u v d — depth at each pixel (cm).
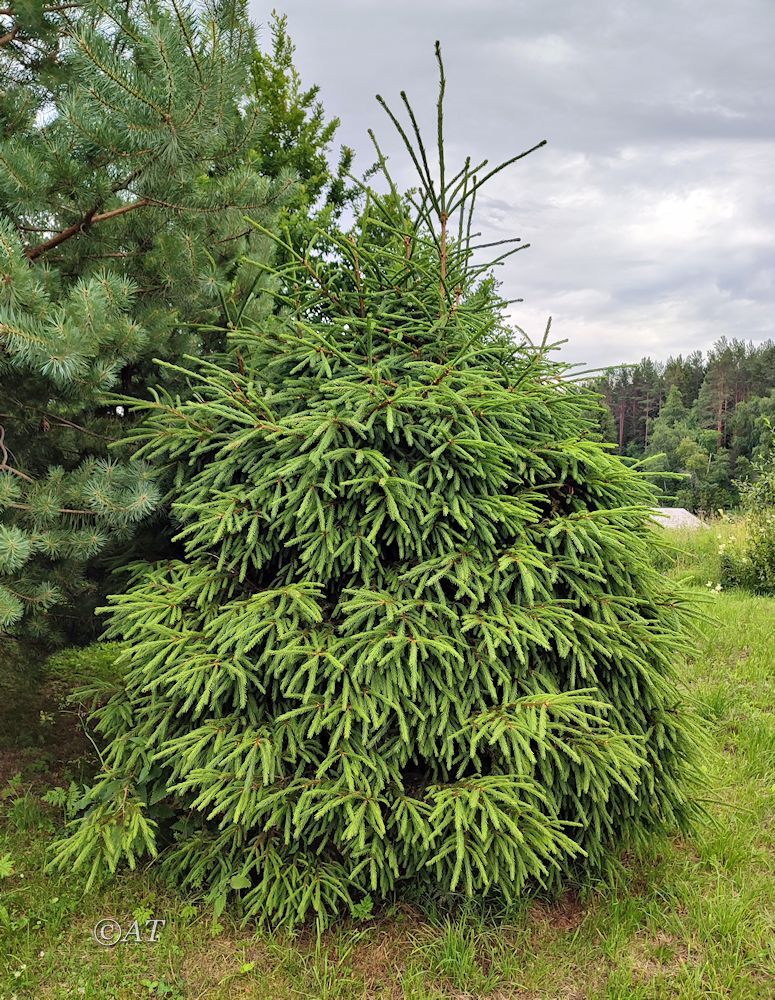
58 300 338
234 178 386
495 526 281
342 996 253
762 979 264
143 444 359
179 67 311
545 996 254
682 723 303
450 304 330
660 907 301
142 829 286
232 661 267
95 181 329
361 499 273
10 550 290
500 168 302
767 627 700
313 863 278
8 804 363
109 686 331
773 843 354
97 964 260
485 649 269
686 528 1234
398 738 265
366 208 341
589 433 329
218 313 407
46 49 413
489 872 265
